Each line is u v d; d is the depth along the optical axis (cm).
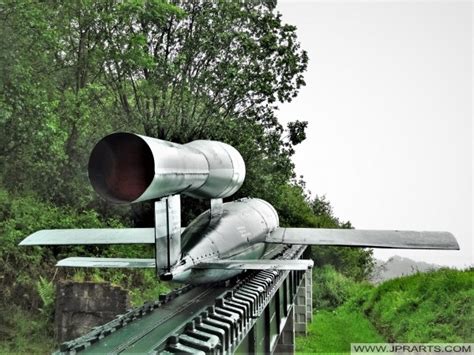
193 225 805
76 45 1852
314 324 1831
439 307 1438
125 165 470
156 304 666
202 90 2091
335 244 969
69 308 1149
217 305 591
